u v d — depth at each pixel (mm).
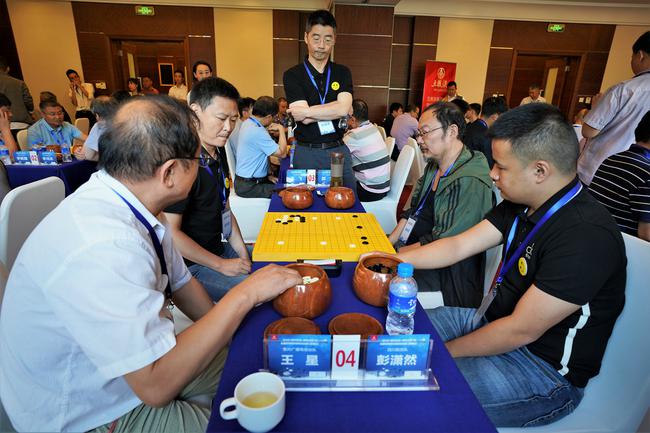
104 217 678
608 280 886
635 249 919
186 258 1386
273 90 7059
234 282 1440
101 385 746
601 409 936
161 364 636
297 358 658
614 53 7254
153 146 690
